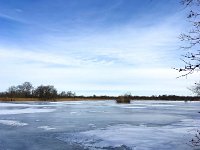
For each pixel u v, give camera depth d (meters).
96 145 15.11
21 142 16.36
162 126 22.64
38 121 27.11
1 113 36.34
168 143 14.95
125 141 15.77
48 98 111.00
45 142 16.27
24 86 121.25
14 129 21.55
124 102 86.19
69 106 58.59
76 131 20.11
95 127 22.30
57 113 37.16
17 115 33.59
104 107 54.91
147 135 17.69
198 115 34.78
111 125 23.62
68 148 14.59
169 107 59.69
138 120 27.94
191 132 18.69
